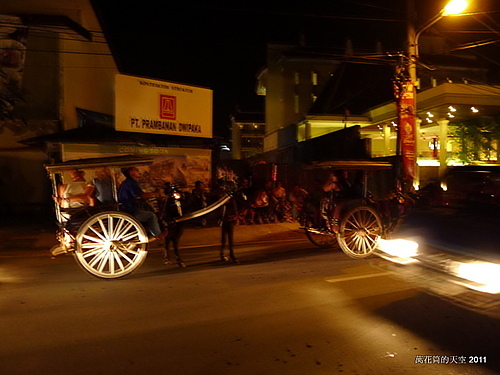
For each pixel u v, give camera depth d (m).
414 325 5.64
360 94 33.44
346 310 6.20
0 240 12.38
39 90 17.31
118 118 14.16
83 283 7.68
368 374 4.38
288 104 39.12
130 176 8.26
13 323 5.70
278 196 16.08
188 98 15.72
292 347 4.99
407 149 16.81
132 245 7.92
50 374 4.34
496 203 14.83
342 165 9.66
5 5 17.50
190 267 8.98
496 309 6.23
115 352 4.84
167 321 5.79
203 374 4.36
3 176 17.08
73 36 17.80
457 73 32.03
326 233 10.03
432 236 11.74
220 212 9.42
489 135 27.95
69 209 8.11
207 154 16.45
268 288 7.30
